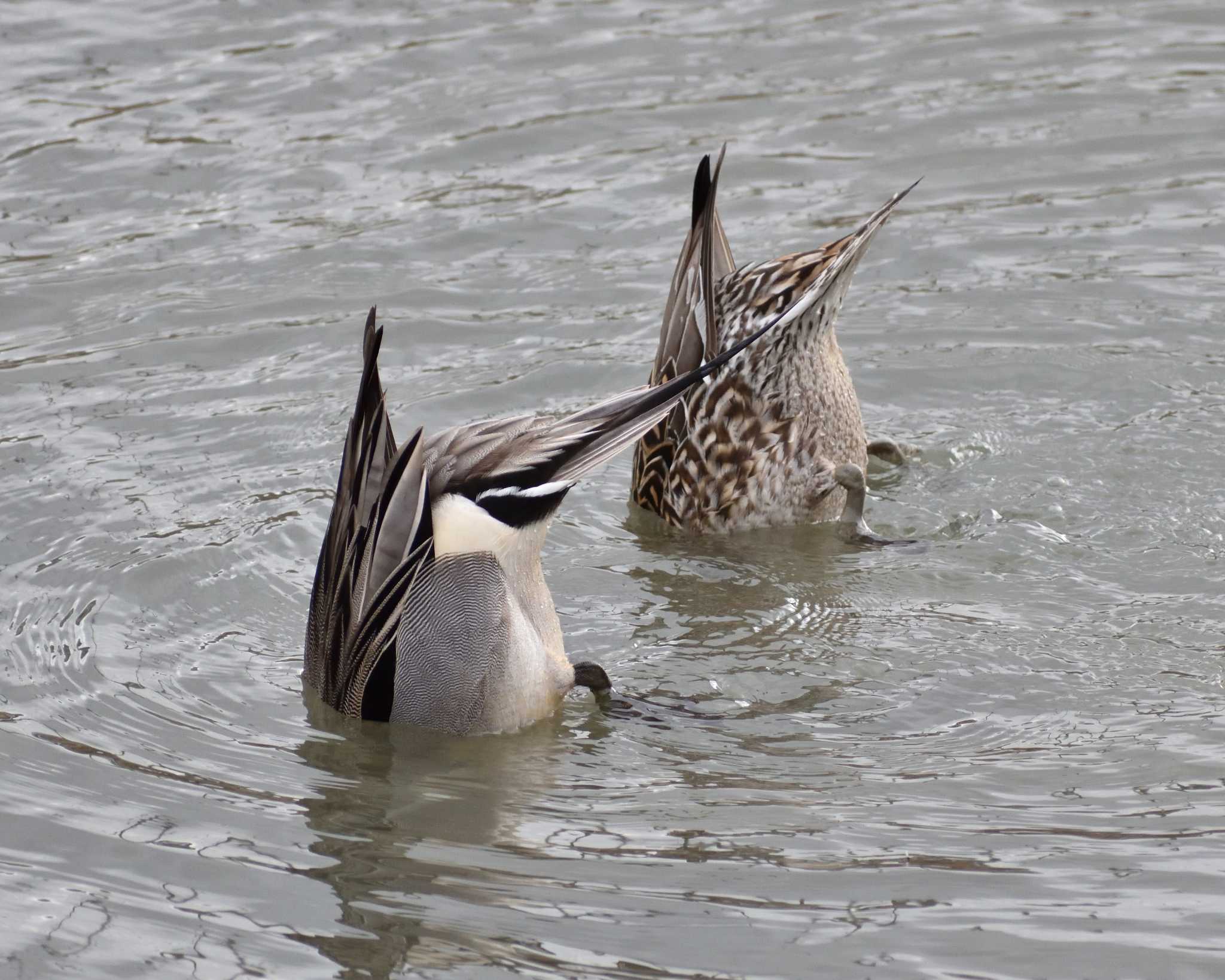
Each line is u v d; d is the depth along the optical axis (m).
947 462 13.80
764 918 7.95
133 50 21.94
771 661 10.96
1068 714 9.96
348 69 21.31
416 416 14.28
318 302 16.31
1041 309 15.90
